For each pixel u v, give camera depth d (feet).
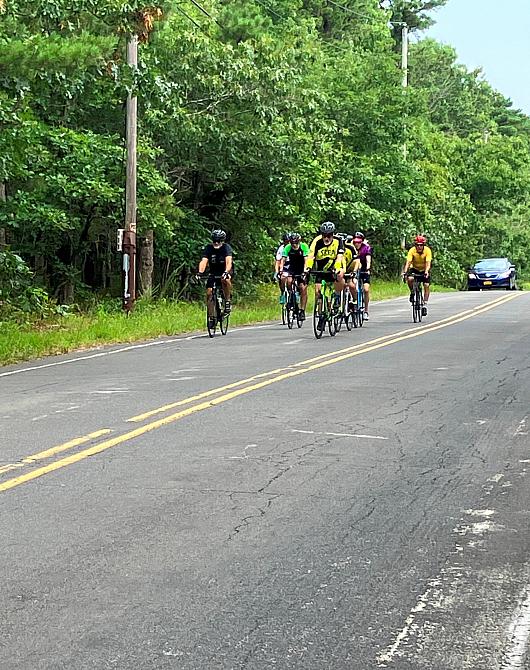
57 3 60.80
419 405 37.45
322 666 14.93
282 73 97.40
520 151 227.40
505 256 238.68
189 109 97.09
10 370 49.75
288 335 67.56
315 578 18.69
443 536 21.35
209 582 18.42
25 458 28.25
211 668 14.83
